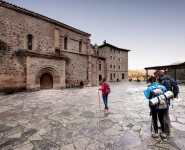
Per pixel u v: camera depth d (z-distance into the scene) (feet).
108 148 9.98
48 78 56.18
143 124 14.66
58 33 59.62
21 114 19.33
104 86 19.98
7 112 20.47
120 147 10.09
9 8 44.88
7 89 42.39
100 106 23.66
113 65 125.18
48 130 13.55
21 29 47.85
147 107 22.59
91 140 11.30
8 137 12.10
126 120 16.06
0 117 18.03
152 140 11.00
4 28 43.62
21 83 46.65
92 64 80.23
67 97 34.32
